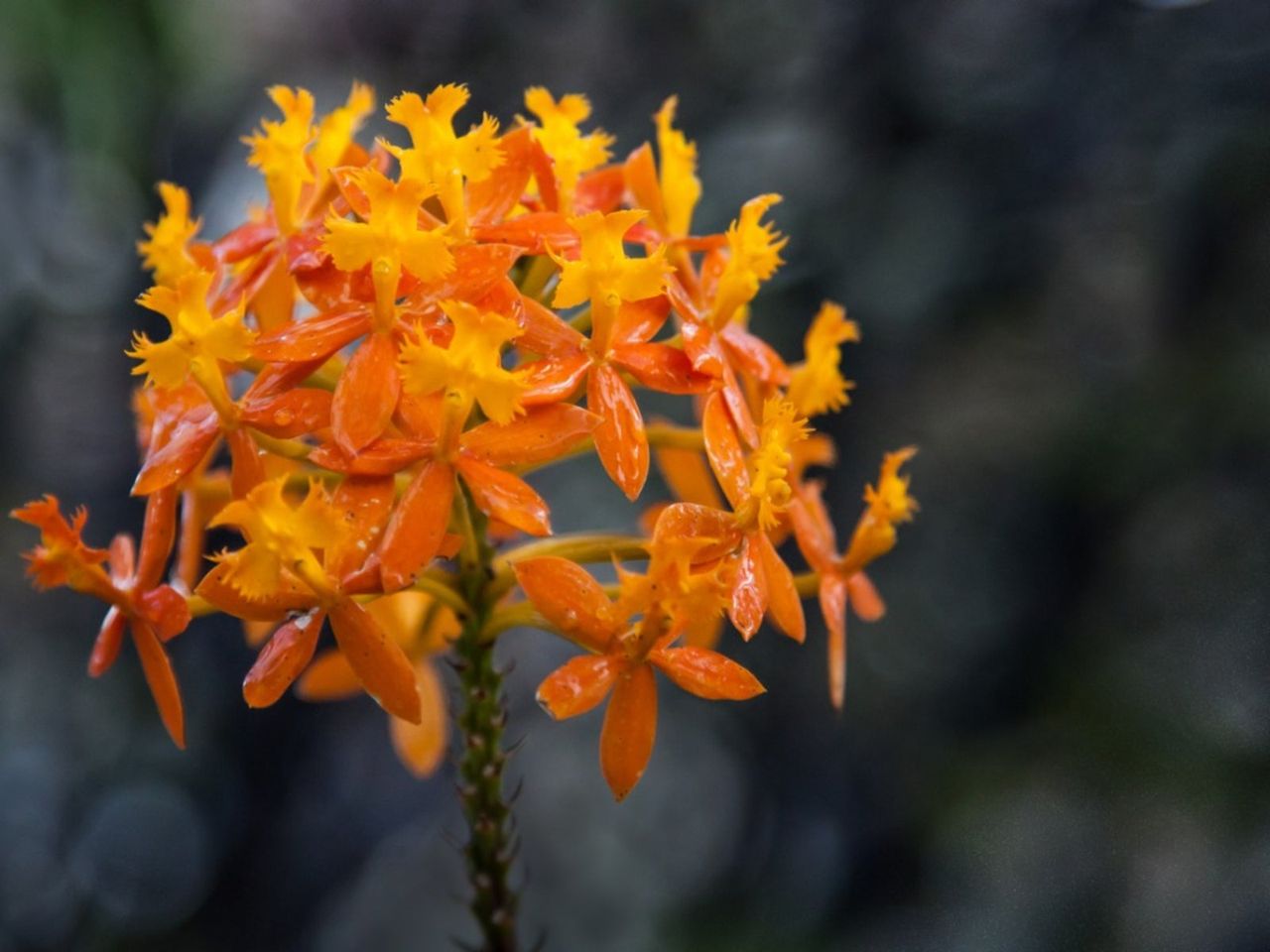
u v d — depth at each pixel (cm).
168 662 31
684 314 31
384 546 30
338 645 30
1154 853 64
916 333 61
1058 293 64
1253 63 59
